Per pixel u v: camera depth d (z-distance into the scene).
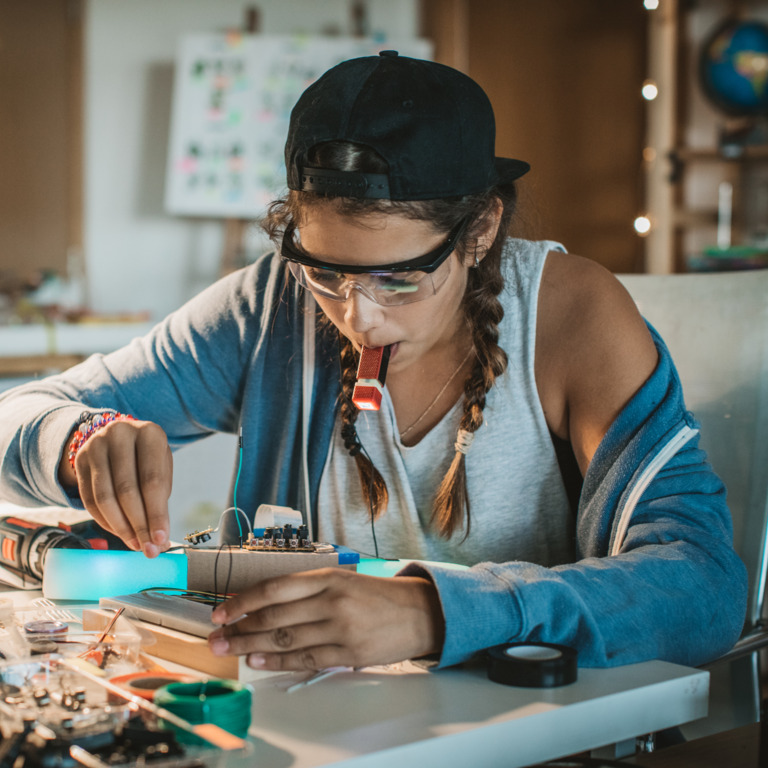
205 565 0.86
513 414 1.09
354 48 4.19
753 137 3.39
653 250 3.58
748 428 1.19
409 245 0.85
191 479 3.31
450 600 0.70
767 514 1.15
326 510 1.15
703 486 0.94
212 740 0.54
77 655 0.72
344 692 0.67
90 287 4.22
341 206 0.83
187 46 4.13
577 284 1.09
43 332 3.34
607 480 0.96
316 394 1.15
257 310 1.21
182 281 4.33
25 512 1.13
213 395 1.24
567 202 3.89
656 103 3.54
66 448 1.00
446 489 1.08
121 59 4.18
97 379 1.20
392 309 0.89
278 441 1.19
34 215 4.11
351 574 0.71
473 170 0.88
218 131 4.15
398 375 1.10
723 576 0.84
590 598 0.75
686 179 3.62
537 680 0.68
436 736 0.59
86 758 0.51
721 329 1.24
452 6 4.13
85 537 1.03
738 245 3.50
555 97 3.90
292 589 0.69
